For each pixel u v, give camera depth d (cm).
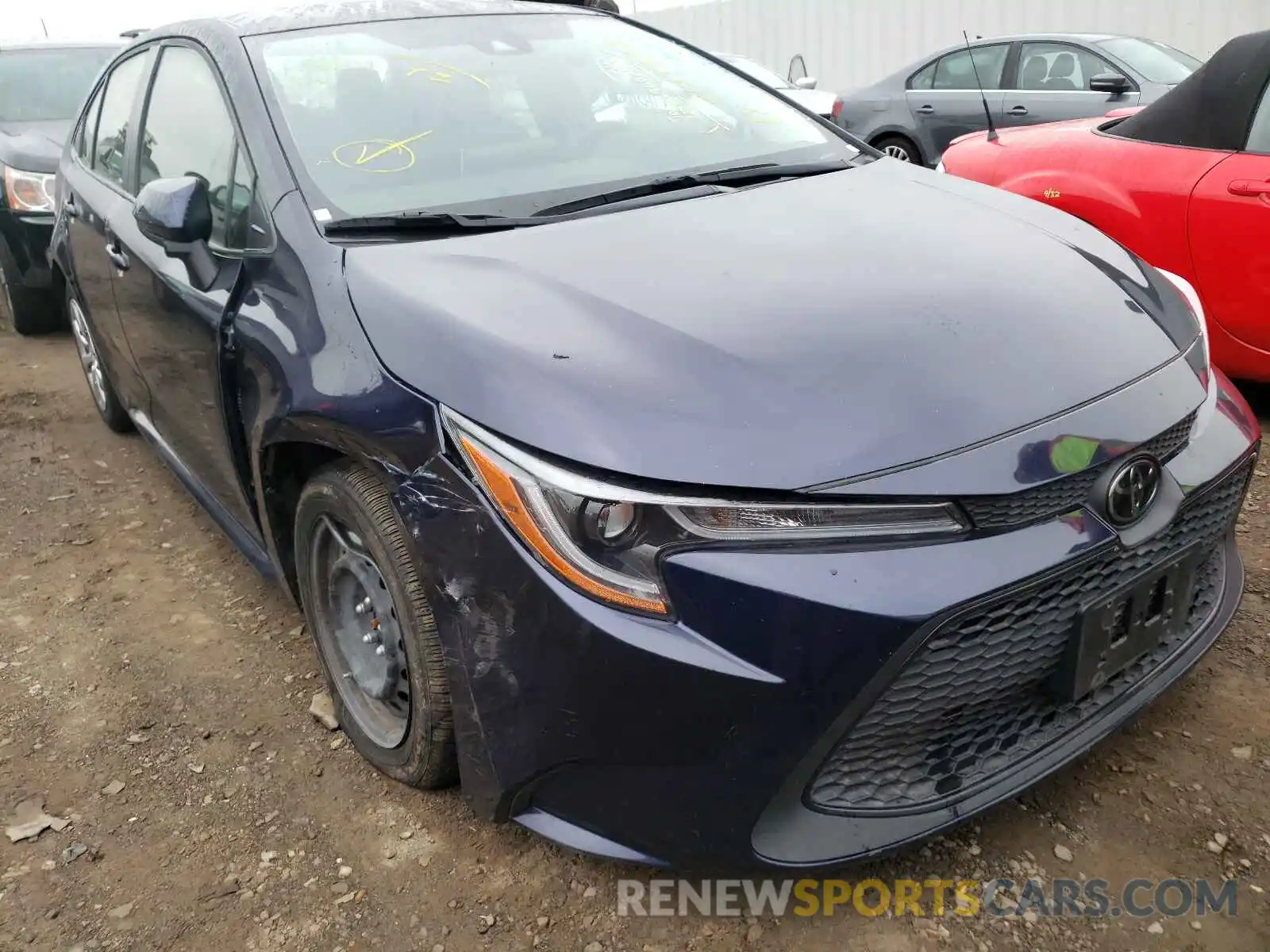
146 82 330
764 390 165
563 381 168
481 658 172
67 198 397
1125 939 175
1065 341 185
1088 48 764
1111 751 217
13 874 204
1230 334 355
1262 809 199
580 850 175
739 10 1397
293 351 208
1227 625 215
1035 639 170
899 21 1189
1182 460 188
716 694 154
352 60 266
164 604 302
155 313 284
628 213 231
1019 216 238
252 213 240
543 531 161
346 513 203
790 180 258
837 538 157
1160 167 367
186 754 236
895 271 199
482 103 264
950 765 176
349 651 226
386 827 211
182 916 192
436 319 187
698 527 156
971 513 161
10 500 380
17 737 246
